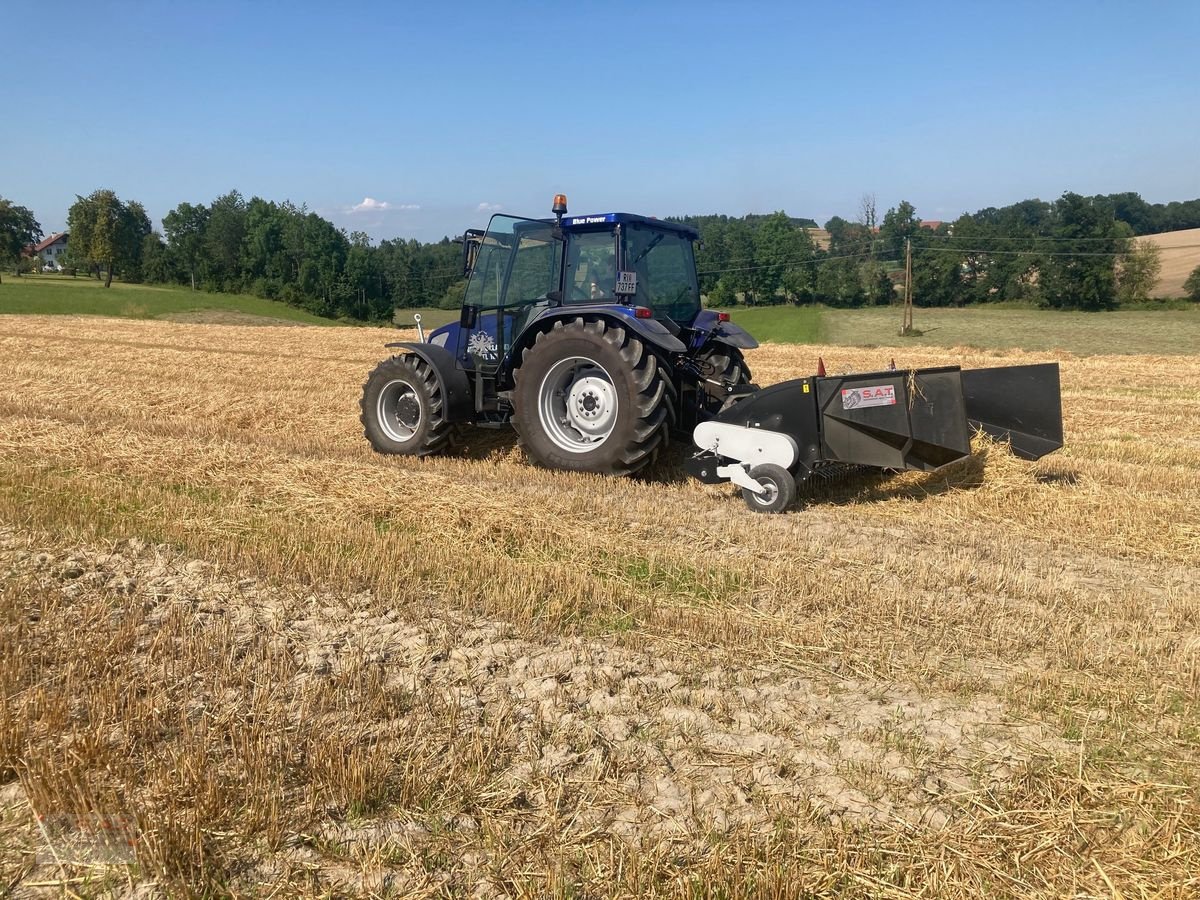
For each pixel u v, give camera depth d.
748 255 70.56
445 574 4.94
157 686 3.57
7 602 4.34
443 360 8.09
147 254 98.56
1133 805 2.85
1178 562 5.51
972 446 7.10
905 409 6.30
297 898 2.41
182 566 5.05
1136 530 6.08
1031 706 3.51
